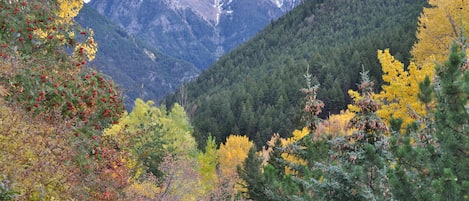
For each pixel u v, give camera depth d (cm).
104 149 791
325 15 17975
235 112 8731
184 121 3656
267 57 16050
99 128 857
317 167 975
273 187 1098
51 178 598
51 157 601
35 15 823
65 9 1184
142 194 1447
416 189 671
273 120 7619
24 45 786
